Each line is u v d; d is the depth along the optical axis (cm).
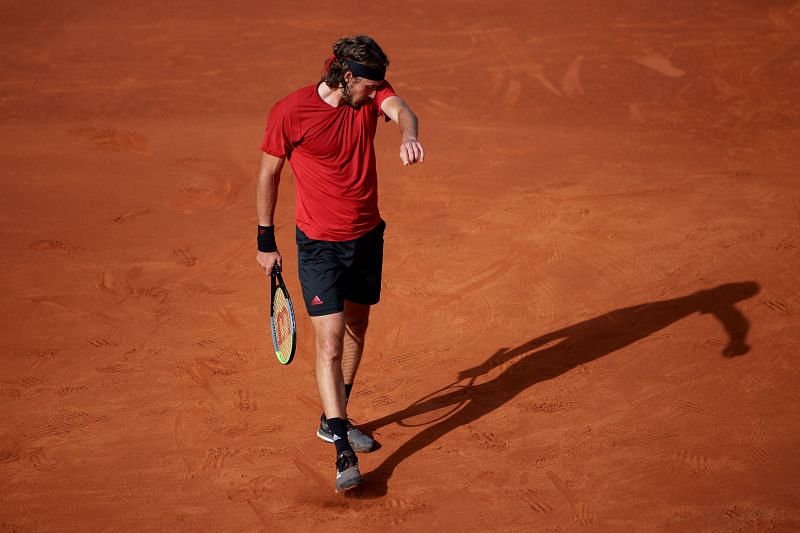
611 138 3509
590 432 1644
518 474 1527
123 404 1741
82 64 4284
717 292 2180
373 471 1541
